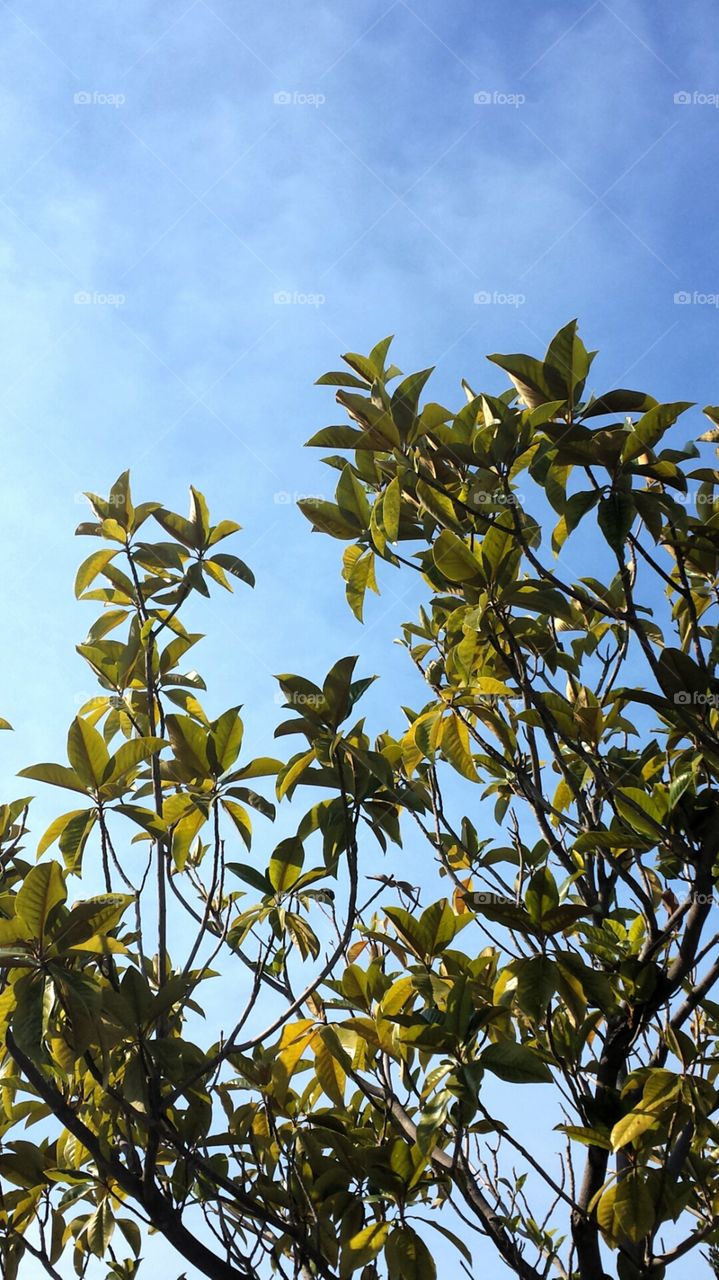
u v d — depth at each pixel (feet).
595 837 10.14
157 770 10.41
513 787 12.35
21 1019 8.27
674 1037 9.39
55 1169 10.69
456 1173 9.37
